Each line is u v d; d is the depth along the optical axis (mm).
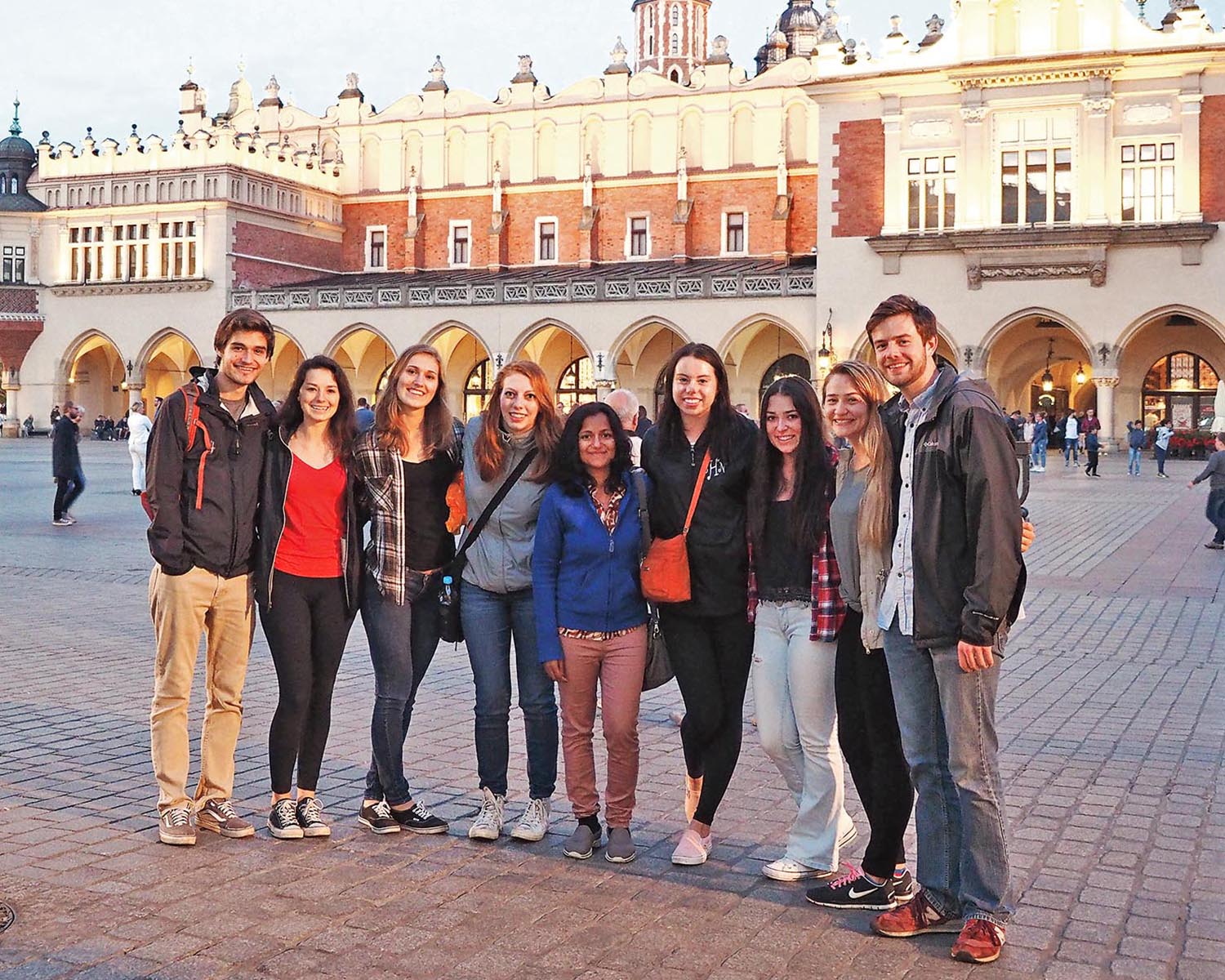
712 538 6098
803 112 51594
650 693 10188
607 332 47875
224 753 6625
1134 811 6891
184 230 53188
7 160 56156
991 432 5004
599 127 54625
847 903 5582
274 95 60156
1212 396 45531
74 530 22000
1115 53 40406
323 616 6551
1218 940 5176
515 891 5727
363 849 6328
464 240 57062
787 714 6066
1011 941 5180
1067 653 11484
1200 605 14211
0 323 54906
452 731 8766
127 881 5770
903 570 5301
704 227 53125
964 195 42500
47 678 10328
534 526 6578
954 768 5145
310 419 6535
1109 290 41344
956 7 42438
